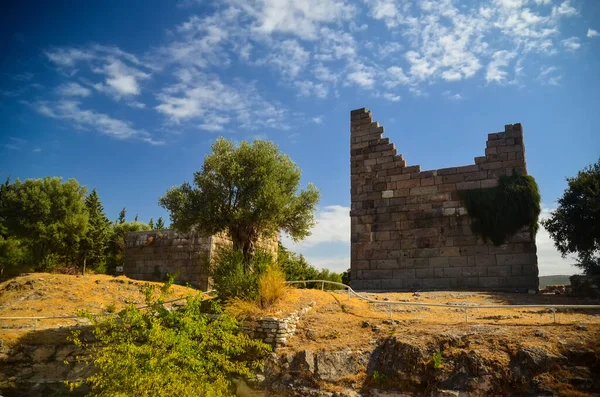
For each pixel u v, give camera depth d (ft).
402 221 84.28
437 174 83.15
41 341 60.80
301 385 42.06
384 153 88.74
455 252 78.89
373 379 40.06
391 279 82.94
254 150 73.77
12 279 89.97
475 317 50.26
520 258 74.13
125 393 32.94
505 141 79.25
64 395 53.36
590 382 33.24
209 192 70.90
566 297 63.21
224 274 60.59
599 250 75.77
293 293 59.82
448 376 37.24
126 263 117.08
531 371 35.22
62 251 136.05
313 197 76.69
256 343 42.57
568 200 77.77
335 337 47.50
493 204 76.84
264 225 70.03
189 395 34.12
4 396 54.54
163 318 41.98
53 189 156.87
